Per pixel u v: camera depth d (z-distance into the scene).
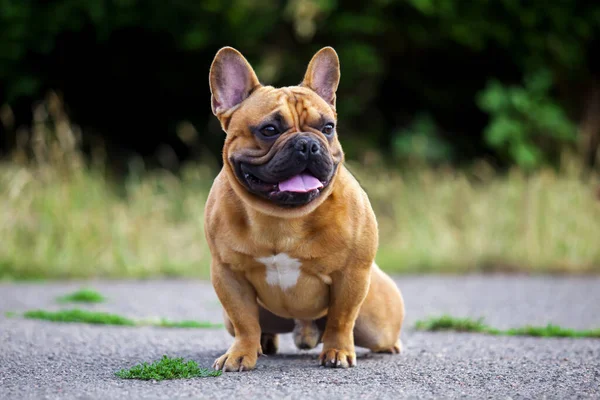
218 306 9.76
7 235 12.56
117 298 10.26
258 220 5.22
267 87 5.54
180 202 14.62
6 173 13.55
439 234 13.78
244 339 5.50
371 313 5.90
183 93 19.80
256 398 4.44
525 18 18.53
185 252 13.31
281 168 5.02
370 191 14.90
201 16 17.70
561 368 5.54
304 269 5.38
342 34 18.55
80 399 4.42
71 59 19.11
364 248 5.42
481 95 19.50
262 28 17.78
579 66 19.83
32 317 8.18
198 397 4.46
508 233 13.62
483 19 18.72
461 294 10.77
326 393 4.61
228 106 5.57
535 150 18.05
